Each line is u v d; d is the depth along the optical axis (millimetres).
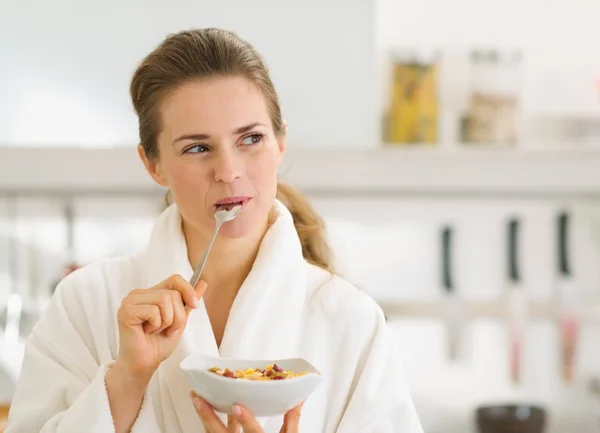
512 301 2844
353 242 2850
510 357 2871
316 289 1462
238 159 1277
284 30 2652
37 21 2664
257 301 1386
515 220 2848
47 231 2826
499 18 2807
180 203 1325
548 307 2867
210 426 1227
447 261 2857
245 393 1152
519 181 2816
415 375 2900
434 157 2779
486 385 2902
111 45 2668
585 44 2811
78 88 2672
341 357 1434
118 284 1486
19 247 2822
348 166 2748
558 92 2816
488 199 2838
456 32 2803
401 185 2781
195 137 1272
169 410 1388
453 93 2791
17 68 2670
